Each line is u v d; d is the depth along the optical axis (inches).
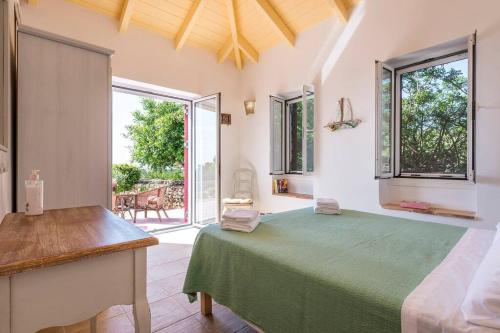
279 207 166.9
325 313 43.2
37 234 39.9
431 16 105.3
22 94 82.2
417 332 33.5
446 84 110.5
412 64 117.9
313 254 54.9
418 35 108.6
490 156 92.2
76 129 91.3
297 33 155.1
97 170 95.2
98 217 51.3
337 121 135.1
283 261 51.9
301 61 153.7
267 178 174.1
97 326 71.7
